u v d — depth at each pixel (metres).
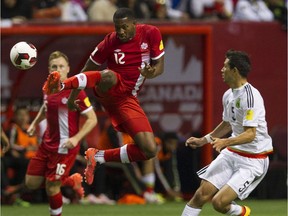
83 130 37.00
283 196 53.44
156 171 51.81
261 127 31.34
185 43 53.44
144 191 50.81
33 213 44.66
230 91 31.86
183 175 52.81
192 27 52.19
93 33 50.81
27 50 32.28
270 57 54.72
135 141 32.88
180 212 45.16
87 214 44.00
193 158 52.56
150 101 53.53
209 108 52.31
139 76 32.91
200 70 53.69
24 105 52.12
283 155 53.28
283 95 54.94
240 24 54.19
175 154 51.94
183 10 62.12
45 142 36.91
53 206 36.75
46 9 57.84
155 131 53.56
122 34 32.16
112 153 33.09
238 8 60.44
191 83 53.62
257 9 60.28
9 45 51.62
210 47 52.44
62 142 36.72
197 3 61.59
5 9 56.88
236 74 31.22
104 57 33.06
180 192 52.78
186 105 53.62
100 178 50.44
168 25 52.31
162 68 33.00
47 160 36.91
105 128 50.03
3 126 51.28
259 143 31.44
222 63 53.72
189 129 53.69
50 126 37.16
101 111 51.72
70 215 43.44
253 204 49.66
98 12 57.69
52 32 50.56
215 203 30.94
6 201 49.72
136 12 57.88
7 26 51.12
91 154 33.03
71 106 33.28
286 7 61.12
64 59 36.12
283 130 53.69
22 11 57.28
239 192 31.14
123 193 51.81
